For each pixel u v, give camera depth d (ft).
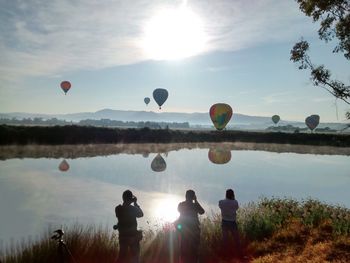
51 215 56.85
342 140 286.05
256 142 293.64
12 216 55.72
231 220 36.60
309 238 40.11
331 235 40.91
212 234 39.60
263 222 44.19
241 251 36.32
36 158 143.23
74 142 216.13
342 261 31.01
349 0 32.58
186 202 29.76
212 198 72.59
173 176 102.27
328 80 33.83
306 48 35.09
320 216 48.55
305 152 215.92
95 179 94.07
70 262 30.09
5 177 94.89
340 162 158.71
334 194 82.38
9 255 31.96
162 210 61.52
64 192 76.28
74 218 55.21
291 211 51.47
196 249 29.19
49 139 208.03
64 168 114.52
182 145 245.65
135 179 95.30
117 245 34.60
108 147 207.10
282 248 37.17
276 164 145.28
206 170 118.52
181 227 29.30
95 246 33.06
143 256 33.76
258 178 104.47
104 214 58.13
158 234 38.32
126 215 27.50
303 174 116.37
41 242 33.50
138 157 155.94
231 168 126.52
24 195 72.33
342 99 33.63
